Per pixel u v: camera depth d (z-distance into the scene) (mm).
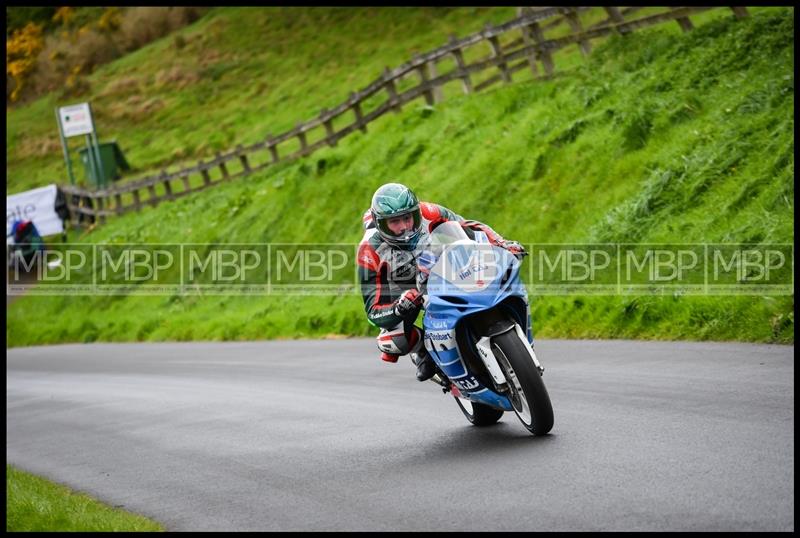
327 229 75312
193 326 73562
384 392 35906
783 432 20844
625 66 62094
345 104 91438
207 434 32688
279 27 180500
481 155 65000
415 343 26188
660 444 21250
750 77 50438
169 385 48375
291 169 92062
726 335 33625
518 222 54969
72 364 67375
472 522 17891
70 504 25000
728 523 15766
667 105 53125
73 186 126625
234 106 155500
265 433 31078
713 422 22594
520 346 22578
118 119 170750
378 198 23406
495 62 76312
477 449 23922
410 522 18547
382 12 164875
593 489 18656
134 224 109188
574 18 69625
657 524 16188
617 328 38875
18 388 57625
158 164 143375
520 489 19453
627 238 44875
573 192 52875
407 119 80875
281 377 44594
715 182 43844
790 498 16500
